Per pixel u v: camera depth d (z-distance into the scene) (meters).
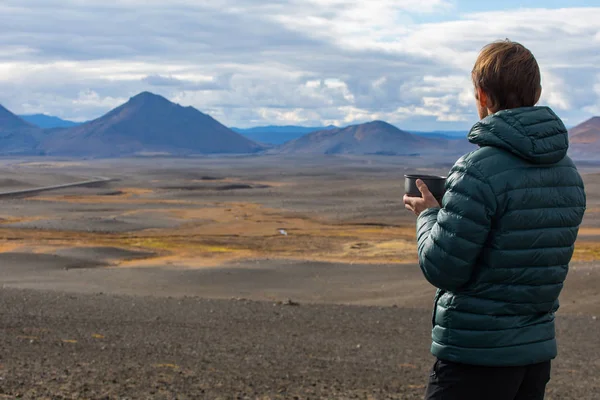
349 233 78.25
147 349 13.45
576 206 3.42
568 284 29.58
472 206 3.24
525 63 3.43
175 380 9.75
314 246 62.72
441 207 3.56
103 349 13.19
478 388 3.30
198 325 17.67
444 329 3.39
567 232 3.36
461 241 3.22
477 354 3.27
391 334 17.16
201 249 59.75
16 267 41.84
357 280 35.84
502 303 3.26
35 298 22.42
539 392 3.44
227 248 61.16
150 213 104.31
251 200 140.88
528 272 3.25
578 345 15.93
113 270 39.81
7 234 72.31
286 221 94.69
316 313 20.72
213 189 190.38
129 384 9.14
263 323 18.44
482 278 3.28
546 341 3.33
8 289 25.16
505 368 3.26
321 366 12.06
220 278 36.53
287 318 19.50
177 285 34.41
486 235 3.22
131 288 32.94
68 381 9.01
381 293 31.72
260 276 37.25
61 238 69.31
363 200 138.62
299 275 37.69
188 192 168.62
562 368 12.65
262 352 13.72
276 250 59.38
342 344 15.36
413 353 14.33
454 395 3.36
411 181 3.68
